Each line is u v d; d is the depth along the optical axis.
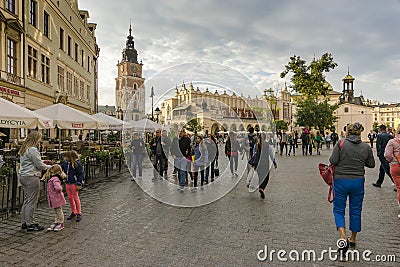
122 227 5.44
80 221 5.81
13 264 3.92
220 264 3.91
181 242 4.68
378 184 8.96
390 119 128.00
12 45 18.41
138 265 3.88
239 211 6.46
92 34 36.88
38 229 5.24
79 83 31.08
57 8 24.34
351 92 67.50
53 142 17.08
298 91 34.53
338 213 4.30
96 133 29.47
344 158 4.25
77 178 5.96
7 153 11.68
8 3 17.97
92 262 3.98
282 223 5.57
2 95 16.88
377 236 4.82
